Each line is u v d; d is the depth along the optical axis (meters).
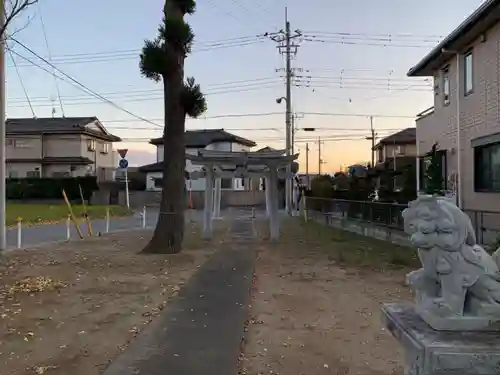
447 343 2.43
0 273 9.55
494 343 2.44
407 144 43.66
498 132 12.23
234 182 45.38
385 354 4.80
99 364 4.52
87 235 17.58
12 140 44.25
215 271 9.77
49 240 15.84
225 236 17.08
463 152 14.45
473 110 13.77
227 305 6.85
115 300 7.20
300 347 5.02
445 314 2.58
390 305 3.27
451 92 15.48
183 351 4.86
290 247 13.80
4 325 5.87
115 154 52.81
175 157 12.70
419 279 2.80
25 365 4.51
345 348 4.99
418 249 2.76
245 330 5.61
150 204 41.31
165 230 12.70
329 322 5.98
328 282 8.61
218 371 4.33
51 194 40.69
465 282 2.58
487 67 12.88
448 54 15.02
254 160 15.55
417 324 2.76
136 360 4.61
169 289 7.98
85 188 40.81
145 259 11.43
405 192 20.09
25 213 26.91
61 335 5.45
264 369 4.39
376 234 15.61
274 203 15.83
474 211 10.96
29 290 7.89
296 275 9.32
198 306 6.79
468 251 2.62
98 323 5.95
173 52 12.41
